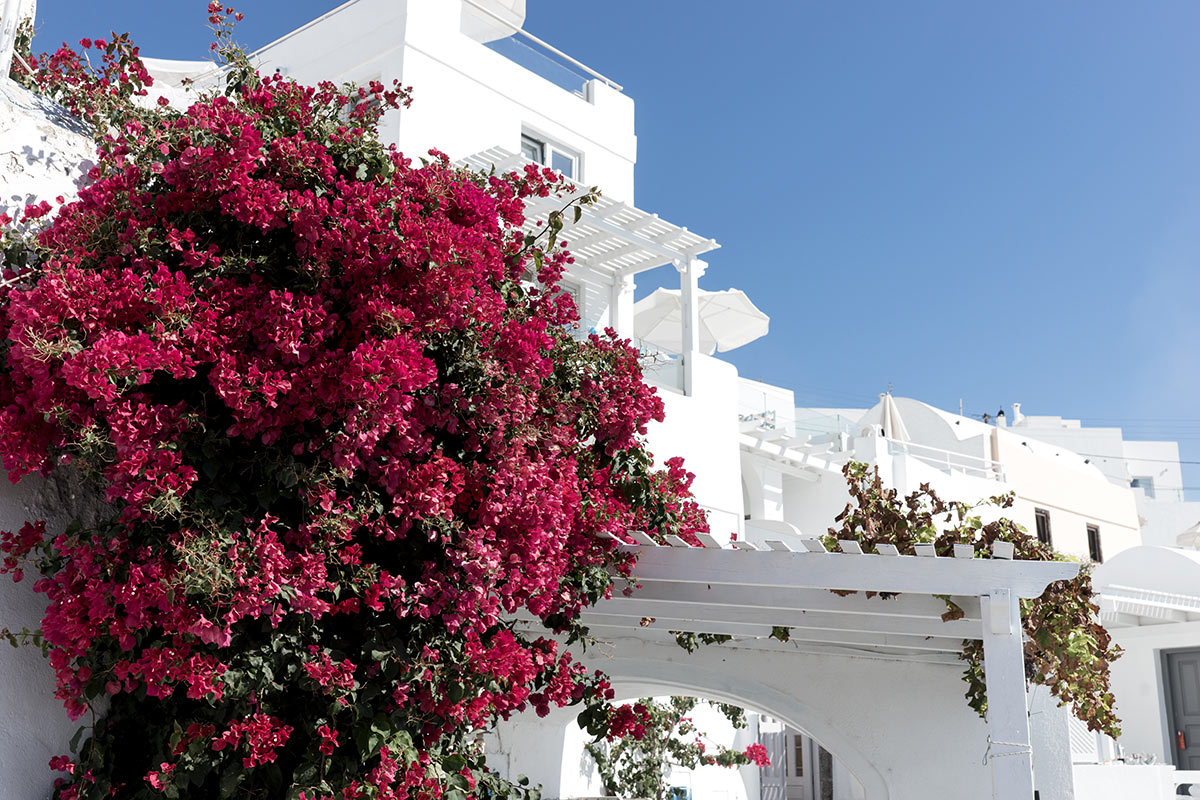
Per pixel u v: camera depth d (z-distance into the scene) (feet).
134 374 11.41
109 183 13.20
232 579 11.51
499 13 49.42
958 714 28.78
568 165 50.31
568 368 17.44
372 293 13.29
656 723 43.73
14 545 12.10
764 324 66.74
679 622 24.59
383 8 44.34
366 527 13.64
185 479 11.73
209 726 12.21
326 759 12.72
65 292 11.44
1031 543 26.48
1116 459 138.41
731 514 47.26
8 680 12.26
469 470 14.49
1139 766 38.37
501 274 14.92
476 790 15.06
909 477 68.69
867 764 28.53
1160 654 52.29
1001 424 140.05
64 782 12.60
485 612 13.82
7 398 12.18
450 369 14.47
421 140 43.11
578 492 16.49
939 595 20.04
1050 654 26.68
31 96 14.69
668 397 45.70
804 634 25.75
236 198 12.84
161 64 30.45
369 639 13.42
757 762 51.06
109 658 12.04
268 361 12.48
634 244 46.44
